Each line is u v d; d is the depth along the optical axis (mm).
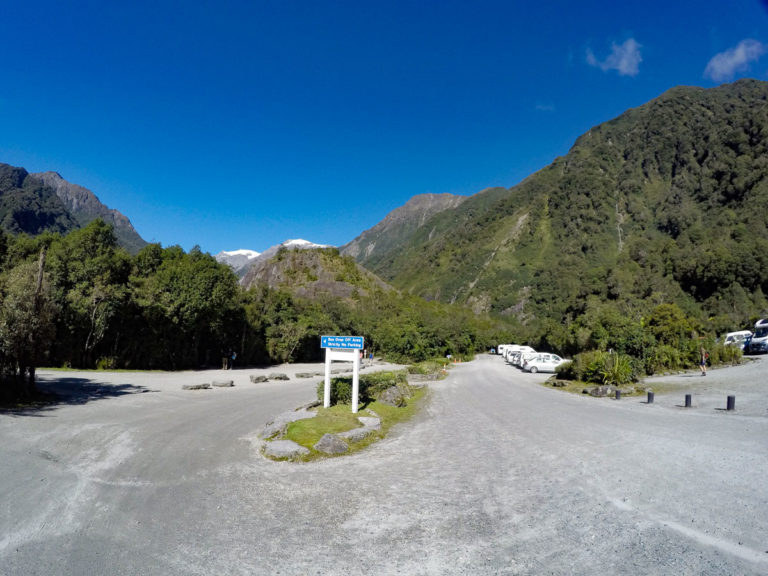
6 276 14094
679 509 5164
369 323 54219
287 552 4355
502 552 4301
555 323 75312
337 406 13055
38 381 18281
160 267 29438
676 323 39781
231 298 32594
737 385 17234
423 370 29641
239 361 37844
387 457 8352
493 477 6863
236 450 8656
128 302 26359
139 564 4059
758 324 34625
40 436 8875
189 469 7230
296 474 7156
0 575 3773
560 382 20938
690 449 7910
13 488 5914
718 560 3959
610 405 14297
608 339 23969
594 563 4004
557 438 9414
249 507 5613
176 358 30906
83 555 4199
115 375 23172
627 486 6059
